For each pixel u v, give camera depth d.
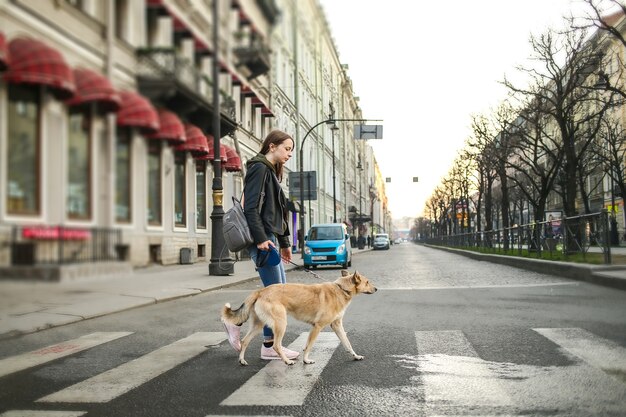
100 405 3.93
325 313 5.31
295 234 31.12
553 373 4.67
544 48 22.86
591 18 18.41
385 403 3.88
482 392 4.12
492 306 9.35
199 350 6.06
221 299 11.36
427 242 115.88
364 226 86.31
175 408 3.84
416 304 9.88
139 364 5.36
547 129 43.00
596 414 3.55
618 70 22.69
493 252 30.95
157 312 9.31
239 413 3.71
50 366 5.28
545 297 10.51
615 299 9.89
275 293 5.25
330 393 4.20
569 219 16.56
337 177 49.75
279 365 5.25
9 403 3.98
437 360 5.30
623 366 4.89
